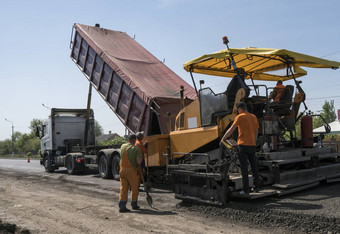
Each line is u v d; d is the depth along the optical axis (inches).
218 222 205.8
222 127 286.5
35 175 574.9
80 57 497.0
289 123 306.2
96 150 523.8
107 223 208.2
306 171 271.4
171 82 423.8
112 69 424.8
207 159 309.4
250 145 228.8
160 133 390.6
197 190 254.1
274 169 249.0
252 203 227.5
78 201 289.1
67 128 629.6
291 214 194.4
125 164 248.5
